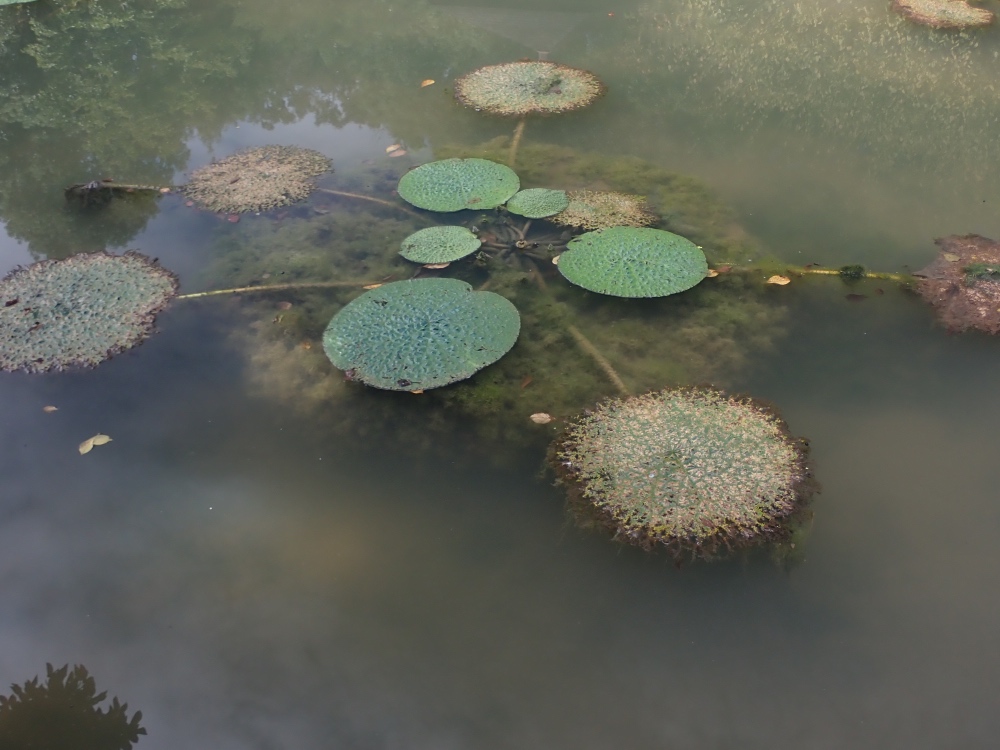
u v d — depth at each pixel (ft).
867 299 12.26
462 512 9.52
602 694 7.82
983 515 9.25
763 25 20.89
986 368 11.05
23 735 7.75
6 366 11.43
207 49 20.22
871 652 8.07
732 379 11.03
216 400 11.03
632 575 8.75
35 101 18.08
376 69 19.29
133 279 12.89
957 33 20.02
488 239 13.58
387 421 10.64
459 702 7.82
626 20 21.31
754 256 13.09
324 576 8.95
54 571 9.10
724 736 7.48
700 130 16.69
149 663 8.27
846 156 15.78
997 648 8.06
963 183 14.87
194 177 15.48
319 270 13.12
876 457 9.91
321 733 7.64
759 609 8.44
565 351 11.54
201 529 9.48
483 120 17.11
